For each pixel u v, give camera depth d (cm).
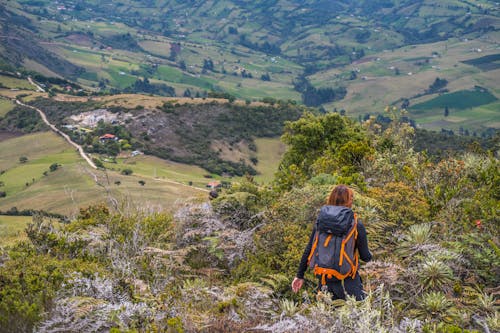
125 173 11738
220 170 15125
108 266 505
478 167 868
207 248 599
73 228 614
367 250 360
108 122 17638
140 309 363
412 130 1805
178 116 17962
